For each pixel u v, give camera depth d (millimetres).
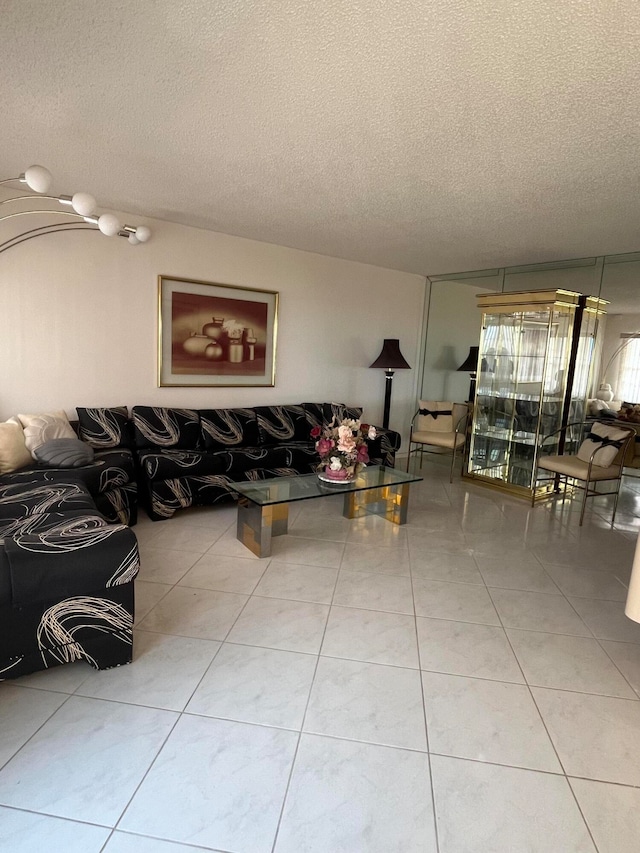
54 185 3295
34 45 1749
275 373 5047
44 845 1290
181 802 1432
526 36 1578
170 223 4156
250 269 4703
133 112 2246
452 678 2029
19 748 1594
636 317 4625
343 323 5547
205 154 2699
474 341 5883
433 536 3621
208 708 1805
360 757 1618
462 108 2070
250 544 3225
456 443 5297
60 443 3232
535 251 4637
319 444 3656
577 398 4957
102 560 1878
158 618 2379
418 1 1441
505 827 1403
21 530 2145
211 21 1584
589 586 2900
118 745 1623
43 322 3666
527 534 3729
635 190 2918
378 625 2396
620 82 1812
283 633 2293
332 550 3293
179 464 3742
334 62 1783
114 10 1550
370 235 4316
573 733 1765
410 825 1396
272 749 1634
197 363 4484
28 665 1821
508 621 2482
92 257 3816
